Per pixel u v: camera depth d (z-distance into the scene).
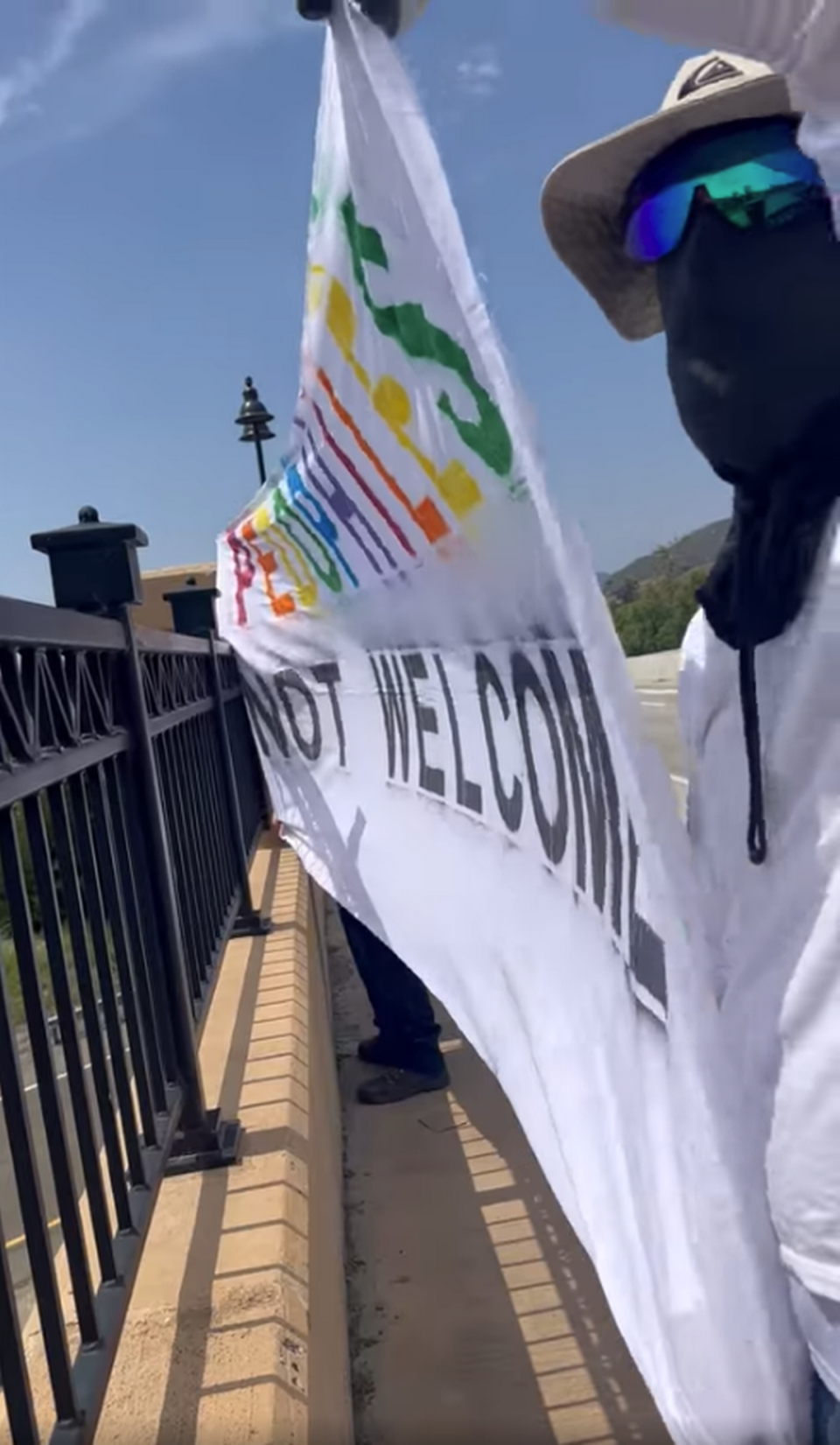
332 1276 2.63
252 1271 2.08
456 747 1.82
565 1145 1.44
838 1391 0.99
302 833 4.08
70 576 2.67
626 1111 1.20
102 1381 1.64
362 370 1.45
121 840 2.53
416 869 2.20
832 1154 0.97
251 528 3.38
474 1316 2.78
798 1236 1.00
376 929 2.73
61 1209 1.69
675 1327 1.10
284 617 3.65
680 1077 1.02
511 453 1.08
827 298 0.98
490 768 1.64
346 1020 5.01
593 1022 1.29
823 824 0.99
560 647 1.22
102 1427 1.70
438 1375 2.58
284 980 3.79
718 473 1.08
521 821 1.52
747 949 1.08
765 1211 1.03
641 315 1.20
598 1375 2.52
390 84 0.90
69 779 2.17
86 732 2.31
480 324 0.87
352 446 1.70
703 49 0.75
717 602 1.08
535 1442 2.34
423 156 0.88
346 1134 3.83
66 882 2.04
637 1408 2.40
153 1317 1.95
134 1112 2.22
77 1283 1.69
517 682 1.42
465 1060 4.35
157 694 3.35
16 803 1.72
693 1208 1.04
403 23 0.89
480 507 1.30
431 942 2.14
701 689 1.12
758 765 1.05
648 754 0.90
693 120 1.00
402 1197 3.38
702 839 1.15
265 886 5.27
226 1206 2.34
